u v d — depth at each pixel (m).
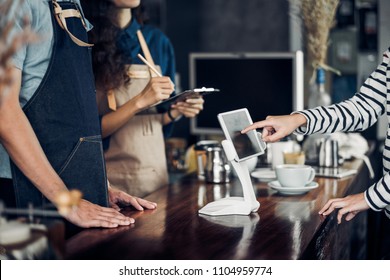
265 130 2.61
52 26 2.28
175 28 6.73
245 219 2.46
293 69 3.90
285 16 6.33
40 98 2.30
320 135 3.83
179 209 2.63
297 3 4.05
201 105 3.51
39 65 2.28
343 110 2.73
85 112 2.41
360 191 3.64
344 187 3.08
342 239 3.10
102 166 2.47
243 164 2.53
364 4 6.32
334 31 6.34
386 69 2.71
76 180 2.39
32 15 2.22
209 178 3.20
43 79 2.29
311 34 3.98
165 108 3.53
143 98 3.14
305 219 2.46
